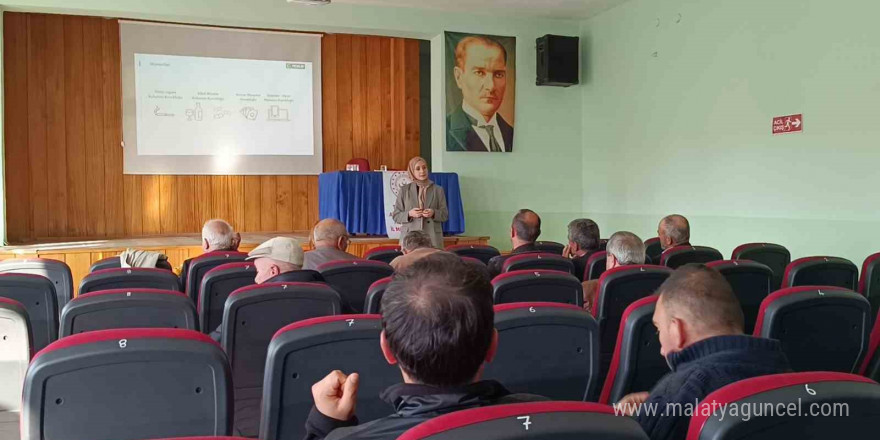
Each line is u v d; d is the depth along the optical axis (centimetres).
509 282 281
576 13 877
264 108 871
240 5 773
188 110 838
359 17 817
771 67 640
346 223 759
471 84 863
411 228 627
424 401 108
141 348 152
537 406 93
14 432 214
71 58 800
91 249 670
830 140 584
